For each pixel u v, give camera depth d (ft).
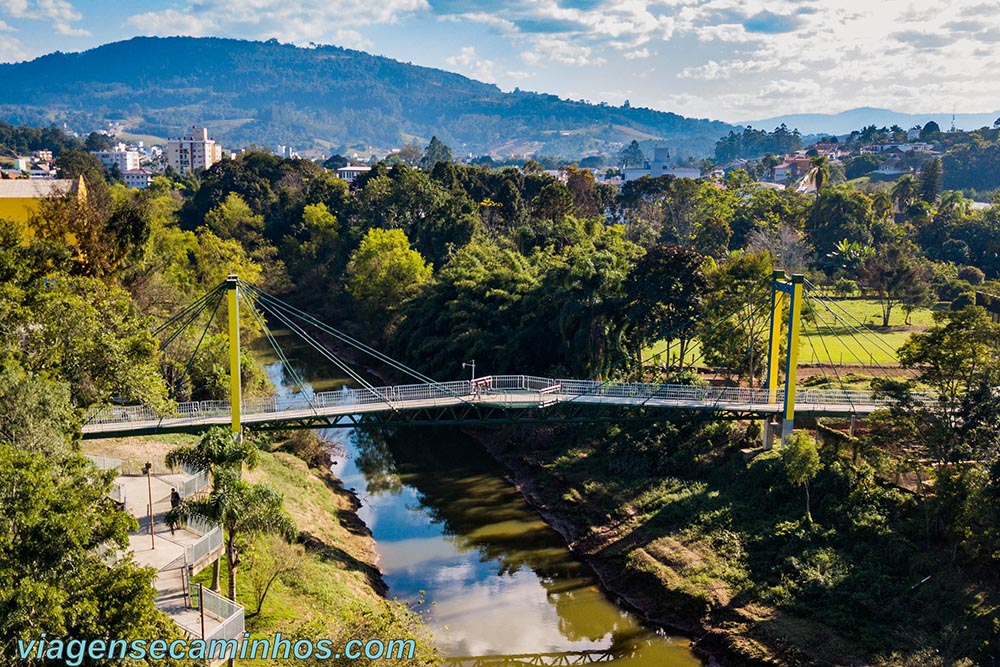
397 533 213.46
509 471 257.55
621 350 271.08
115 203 284.82
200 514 134.21
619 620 175.52
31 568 89.61
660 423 239.50
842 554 176.14
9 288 152.87
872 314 379.35
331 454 271.28
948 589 159.43
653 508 211.20
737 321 257.75
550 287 288.10
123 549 106.22
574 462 245.04
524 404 223.10
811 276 408.26
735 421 233.35
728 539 189.88
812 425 220.64
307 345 404.57
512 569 196.24
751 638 161.38
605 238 336.90
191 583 132.05
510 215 473.26
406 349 331.36
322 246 498.69
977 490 159.33
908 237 488.85
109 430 191.93
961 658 144.97
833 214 489.26
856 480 189.98
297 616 144.46
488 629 168.96
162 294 265.13
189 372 245.86
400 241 403.54
